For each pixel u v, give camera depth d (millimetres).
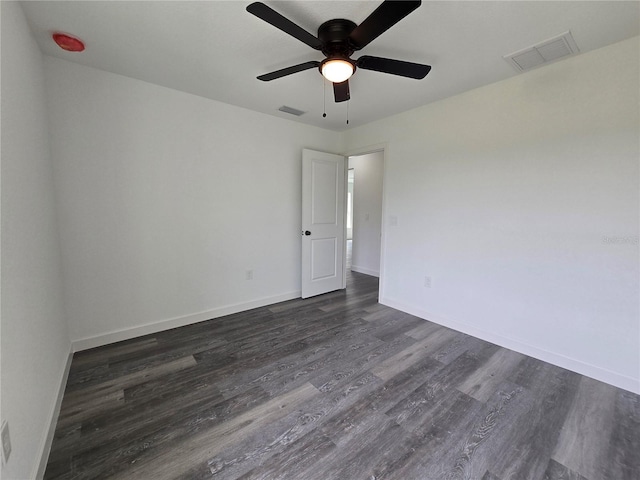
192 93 2783
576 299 2148
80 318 2387
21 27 1544
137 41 1906
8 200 1188
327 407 1772
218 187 3064
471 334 2781
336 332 2832
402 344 2596
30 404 1272
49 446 1435
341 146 4152
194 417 1677
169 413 1706
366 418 1685
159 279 2766
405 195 3297
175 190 2785
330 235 4082
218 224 3102
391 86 2562
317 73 2340
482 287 2682
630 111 1873
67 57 2123
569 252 2166
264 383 2008
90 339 2443
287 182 3646
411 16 1619
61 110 2186
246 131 3217
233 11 1612
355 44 1674
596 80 1981
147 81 2533
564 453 1454
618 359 1988
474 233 2713
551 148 2209
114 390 1910
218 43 1930
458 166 2793
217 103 2975
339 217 4172
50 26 1729
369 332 2838
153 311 2756
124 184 2506
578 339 2152
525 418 1693
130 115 2488
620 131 1914
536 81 2254
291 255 3797
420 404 1808
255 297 3488
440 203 2963
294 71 1817
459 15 1611
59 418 1648
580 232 2109
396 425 1633
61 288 2172
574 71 2068
